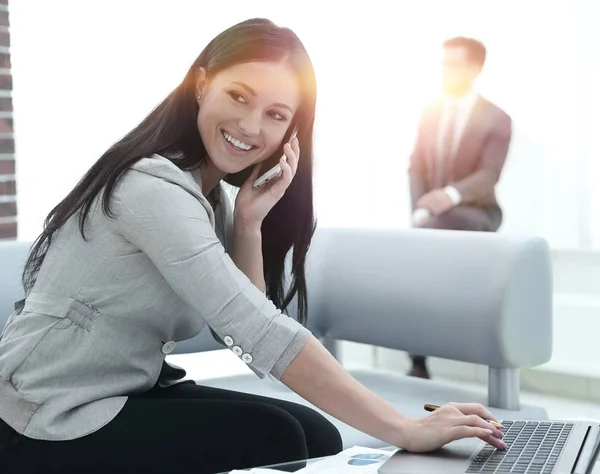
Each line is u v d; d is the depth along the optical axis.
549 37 4.16
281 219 1.78
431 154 3.89
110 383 1.48
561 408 3.49
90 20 3.78
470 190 3.76
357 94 4.66
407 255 2.36
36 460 1.41
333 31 4.65
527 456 1.18
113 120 3.88
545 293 2.23
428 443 1.26
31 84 3.63
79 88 3.77
